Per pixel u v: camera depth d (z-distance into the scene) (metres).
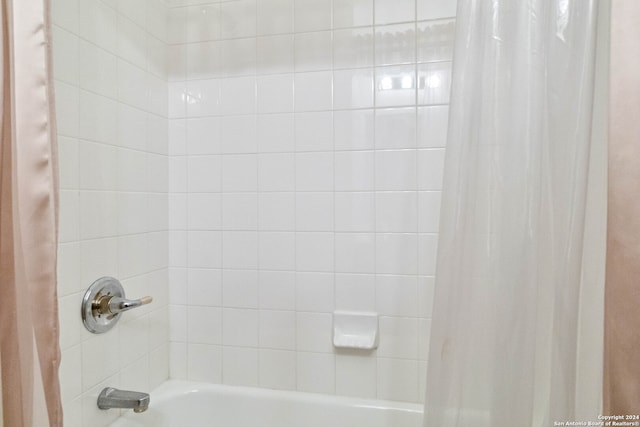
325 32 1.25
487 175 0.77
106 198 1.08
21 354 0.59
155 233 1.31
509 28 0.75
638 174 0.55
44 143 0.64
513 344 0.73
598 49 0.71
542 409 0.74
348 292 1.25
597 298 0.73
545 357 0.74
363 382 1.24
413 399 1.20
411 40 1.19
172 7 1.37
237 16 1.32
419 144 1.19
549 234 0.73
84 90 1.00
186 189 1.37
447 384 0.79
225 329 1.34
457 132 0.79
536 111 0.73
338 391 1.26
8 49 0.58
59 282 0.92
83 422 0.99
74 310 0.96
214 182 1.34
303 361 1.29
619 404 0.56
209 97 1.34
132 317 1.19
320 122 1.26
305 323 1.28
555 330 0.71
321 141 1.26
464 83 0.78
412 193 1.20
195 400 1.31
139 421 1.16
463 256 0.79
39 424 0.61
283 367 1.30
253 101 1.31
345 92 1.24
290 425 1.26
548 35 0.73
